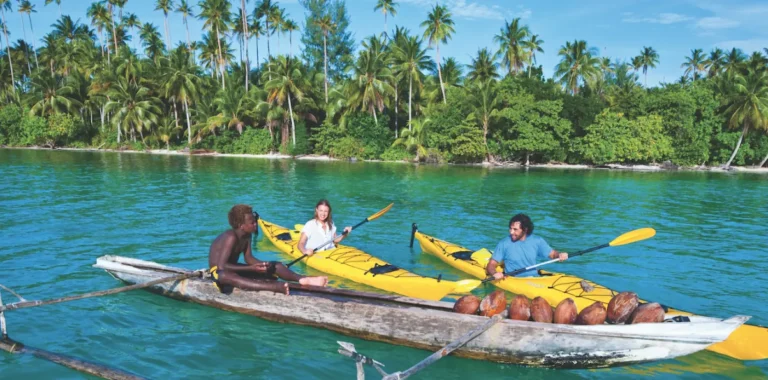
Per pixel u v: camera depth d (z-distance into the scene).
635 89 40.25
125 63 45.19
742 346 4.77
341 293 5.51
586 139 36.56
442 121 37.06
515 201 16.64
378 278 6.80
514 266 6.60
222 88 47.66
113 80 45.97
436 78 44.72
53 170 24.61
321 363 4.76
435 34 39.12
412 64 38.31
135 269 6.63
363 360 3.53
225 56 51.72
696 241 10.49
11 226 10.73
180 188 18.48
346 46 53.62
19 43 59.88
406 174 26.88
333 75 52.81
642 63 63.81
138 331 5.36
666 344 4.57
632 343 4.55
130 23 60.78
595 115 36.97
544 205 15.79
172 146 46.22
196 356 4.84
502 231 11.41
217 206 14.17
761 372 4.65
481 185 21.84
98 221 11.52
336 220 12.69
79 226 10.88
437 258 8.75
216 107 46.53
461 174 27.75
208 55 52.91
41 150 45.03
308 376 4.53
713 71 55.72
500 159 38.66
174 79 42.62
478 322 4.72
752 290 7.15
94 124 50.97
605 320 5.00
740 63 48.94
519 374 4.64
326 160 38.44
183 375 4.49
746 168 37.47
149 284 5.62
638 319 4.78
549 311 4.84
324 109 43.19
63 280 7.03
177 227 11.01
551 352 4.63
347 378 4.50
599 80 47.59
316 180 22.66
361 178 24.08
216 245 5.65
